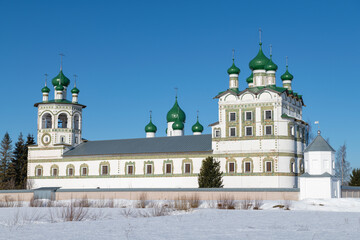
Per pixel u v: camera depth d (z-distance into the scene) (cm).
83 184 10669
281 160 8988
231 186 9212
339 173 12850
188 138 10319
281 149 9019
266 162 9050
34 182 11188
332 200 6988
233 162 9281
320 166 7612
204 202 7531
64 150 11031
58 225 4269
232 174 9250
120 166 10362
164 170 9938
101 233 3619
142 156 10194
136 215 5469
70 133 11244
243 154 9225
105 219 5041
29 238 3359
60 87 11400
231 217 5000
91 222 4569
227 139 9388
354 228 3875
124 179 10288
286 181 8969
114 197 8575
